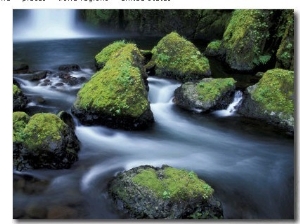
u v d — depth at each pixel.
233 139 6.98
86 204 5.01
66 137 5.95
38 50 12.73
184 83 8.99
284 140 6.90
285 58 9.76
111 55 9.88
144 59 10.09
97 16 15.92
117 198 4.89
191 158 6.23
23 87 9.07
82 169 5.75
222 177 5.69
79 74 10.08
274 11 10.43
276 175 5.80
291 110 7.34
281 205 5.32
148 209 4.58
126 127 7.04
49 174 5.57
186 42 10.25
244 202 5.30
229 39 11.43
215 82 8.52
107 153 6.27
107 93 7.11
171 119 7.85
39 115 5.90
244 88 8.65
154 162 6.04
